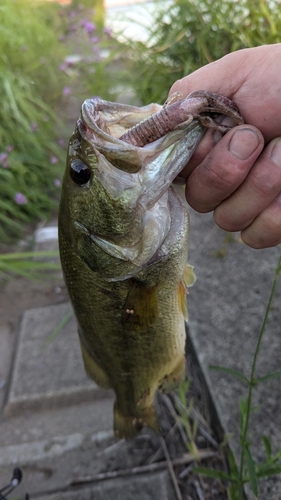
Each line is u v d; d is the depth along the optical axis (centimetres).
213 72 13
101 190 13
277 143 12
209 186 13
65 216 14
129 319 15
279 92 12
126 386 18
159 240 14
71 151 13
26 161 45
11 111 47
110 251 14
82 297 15
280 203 13
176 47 41
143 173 12
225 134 12
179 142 12
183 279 15
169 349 17
